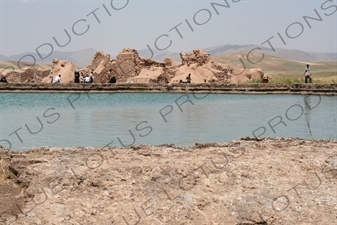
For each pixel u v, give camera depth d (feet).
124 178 25.31
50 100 118.01
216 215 22.31
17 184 25.58
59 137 54.39
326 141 34.37
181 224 21.54
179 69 194.18
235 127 63.77
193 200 23.29
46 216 21.70
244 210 22.71
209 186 24.86
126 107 97.55
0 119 74.02
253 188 24.85
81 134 56.70
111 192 23.99
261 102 112.37
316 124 66.85
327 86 140.77
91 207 22.66
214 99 124.06
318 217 22.27
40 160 27.86
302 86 143.84
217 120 72.69
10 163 27.61
